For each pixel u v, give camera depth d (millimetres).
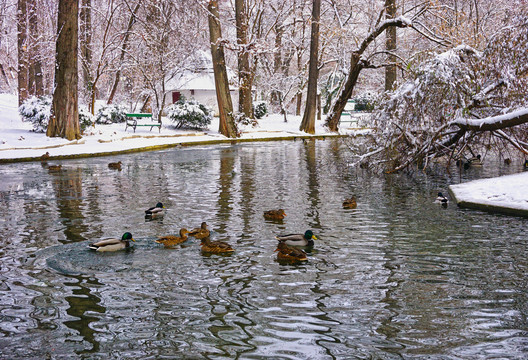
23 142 27078
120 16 45719
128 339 5883
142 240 9992
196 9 41719
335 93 54531
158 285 7547
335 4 44406
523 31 17516
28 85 46312
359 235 10328
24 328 6129
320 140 36469
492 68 18062
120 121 40469
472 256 8883
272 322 6332
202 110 39125
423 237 10148
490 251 9164
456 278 7809
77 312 6590
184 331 6086
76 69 28859
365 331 6090
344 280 7754
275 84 55438
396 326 6211
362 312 6613
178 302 6926
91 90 38344
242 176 18750
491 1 36938
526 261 8562
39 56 44250
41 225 11172
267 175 19000
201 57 56188
